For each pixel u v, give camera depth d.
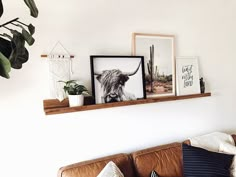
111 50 1.80
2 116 1.47
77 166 1.53
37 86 1.56
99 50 1.75
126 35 1.86
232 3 2.49
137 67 1.86
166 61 2.05
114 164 1.51
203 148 1.88
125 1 1.84
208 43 2.34
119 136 1.88
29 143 1.56
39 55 1.55
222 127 2.53
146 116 2.00
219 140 2.04
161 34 2.03
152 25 1.98
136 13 1.89
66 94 1.62
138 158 1.71
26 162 1.55
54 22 1.58
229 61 2.52
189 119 2.27
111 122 1.84
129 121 1.92
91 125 1.76
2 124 1.47
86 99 1.66
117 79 1.76
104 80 1.71
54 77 1.60
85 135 1.74
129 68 1.82
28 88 1.53
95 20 1.73
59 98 1.58
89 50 1.72
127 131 1.92
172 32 2.10
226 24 2.46
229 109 2.56
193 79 2.21
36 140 1.58
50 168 1.63
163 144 2.07
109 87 1.73
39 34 1.54
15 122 1.51
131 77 1.83
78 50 1.68
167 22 2.06
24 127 1.54
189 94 2.14
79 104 1.56
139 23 1.92
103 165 1.57
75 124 1.70
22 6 1.49
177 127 2.19
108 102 1.71
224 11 2.43
